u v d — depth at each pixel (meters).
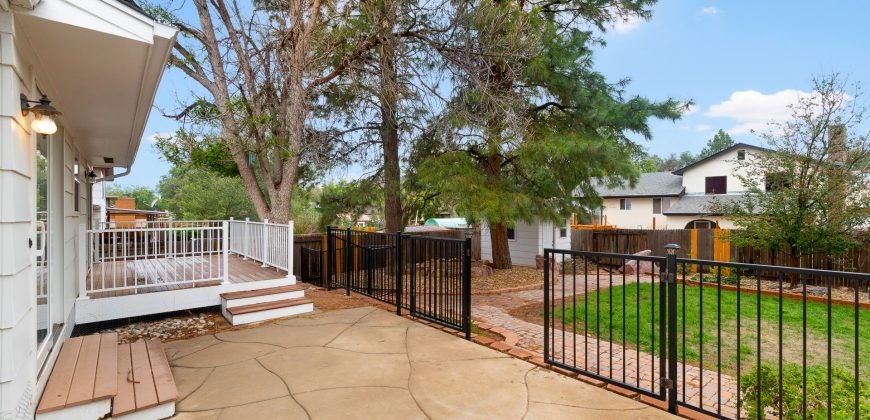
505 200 7.58
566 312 6.45
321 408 2.90
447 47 7.96
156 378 3.13
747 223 8.87
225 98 7.74
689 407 2.84
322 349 4.13
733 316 6.21
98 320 4.84
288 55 7.80
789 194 8.25
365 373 3.52
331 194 10.24
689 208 22.09
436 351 4.07
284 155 7.75
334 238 7.82
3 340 2.15
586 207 9.71
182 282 5.61
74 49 2.78
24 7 2.24
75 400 2.58
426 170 7.97
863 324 5.79
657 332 5.34
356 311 5.68
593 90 8.09
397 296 5.55
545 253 3.77
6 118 2.21
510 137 7.60
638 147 8.91
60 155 4.22
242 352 4.05
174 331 4.89
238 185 20.33
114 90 3.71
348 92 8.66
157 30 2.67
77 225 5.87
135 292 5.15
